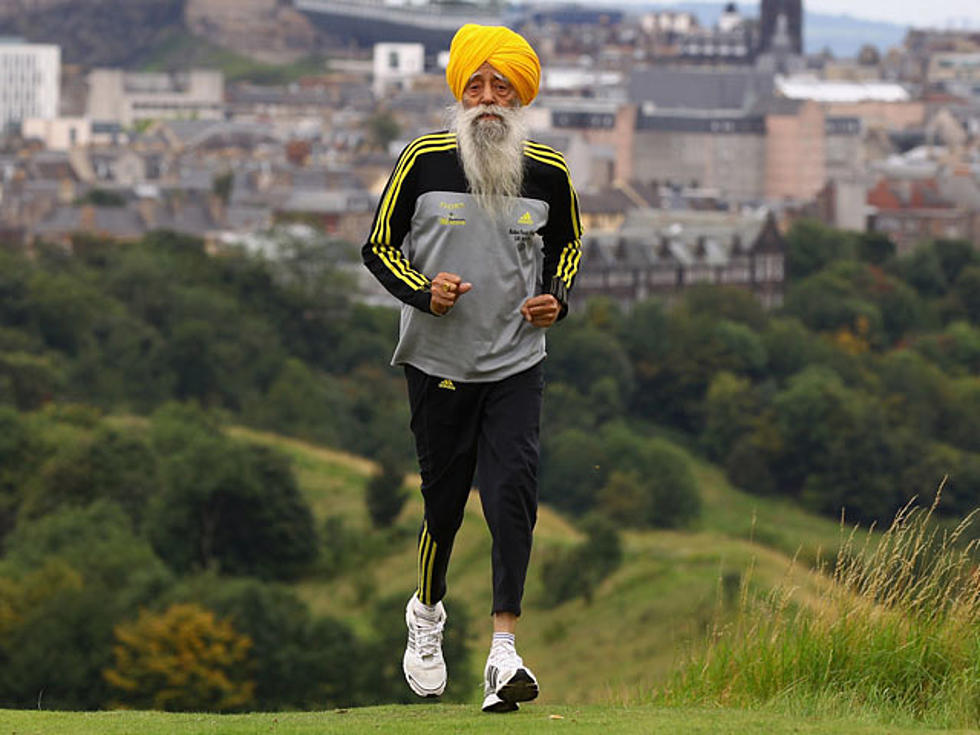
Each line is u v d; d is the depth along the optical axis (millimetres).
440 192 17359
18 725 16688
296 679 119562
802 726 16500
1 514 188375
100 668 121438
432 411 17672
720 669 22156
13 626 124438
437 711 17812
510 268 17375
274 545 175625
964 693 19734
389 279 17281
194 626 118250
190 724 16656
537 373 17688
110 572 145625
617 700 23031
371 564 178625
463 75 17406
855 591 21922
